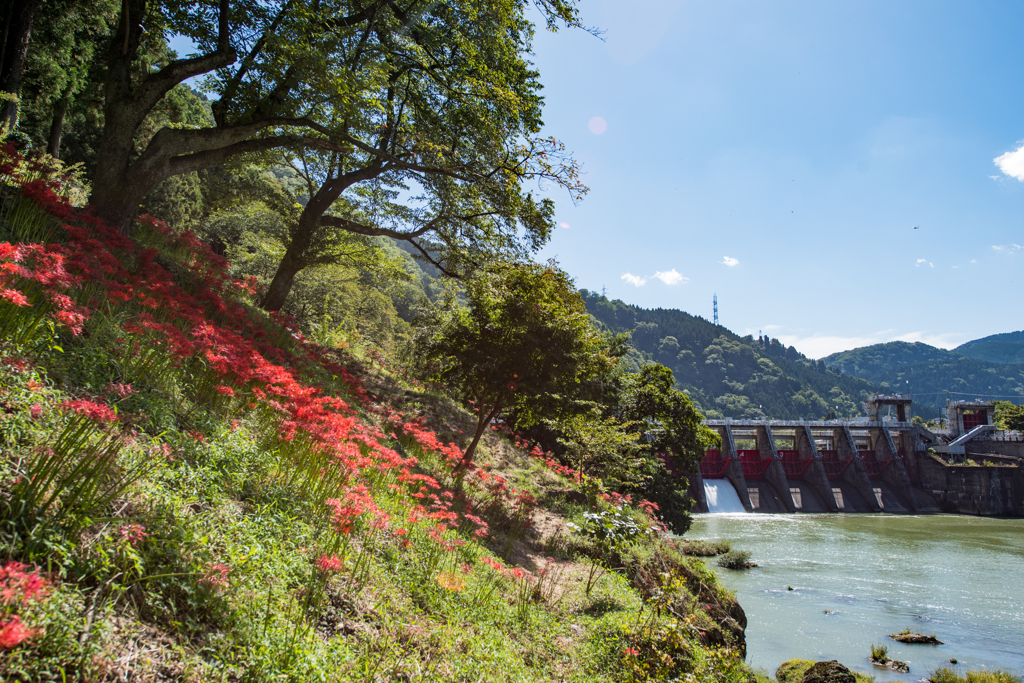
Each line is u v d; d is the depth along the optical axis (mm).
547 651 6766
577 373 15719
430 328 18844
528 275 15031
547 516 14484
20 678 2633
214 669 3492
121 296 6797
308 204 18734
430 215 18328
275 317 14312
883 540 44406
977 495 69062
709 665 8383
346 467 7047
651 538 16016
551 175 15289
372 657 4684
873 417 82688
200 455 5680
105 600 3385
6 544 3227
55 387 5070
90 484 3920
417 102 15953
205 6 12227
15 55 16312
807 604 24859
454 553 8148
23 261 5430
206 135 12289
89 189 12883
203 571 4023
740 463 69375
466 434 18766
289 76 12297
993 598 26500
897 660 18266
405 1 14766
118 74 11531
